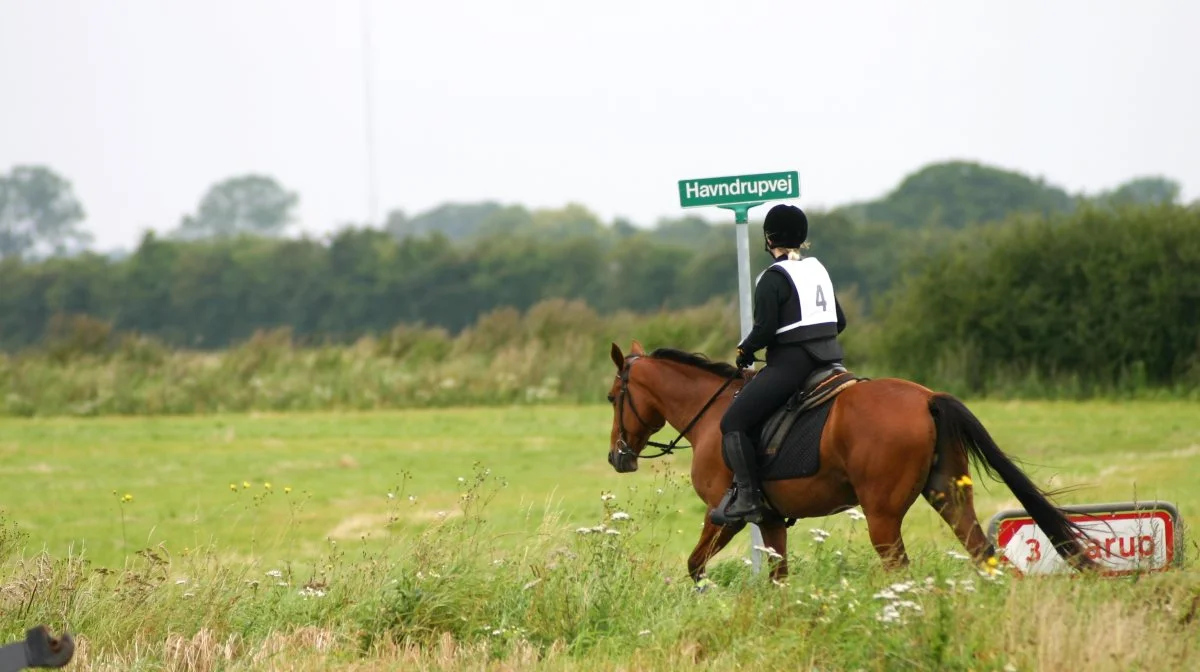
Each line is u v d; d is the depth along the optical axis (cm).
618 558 832
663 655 698
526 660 711
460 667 716
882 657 650
